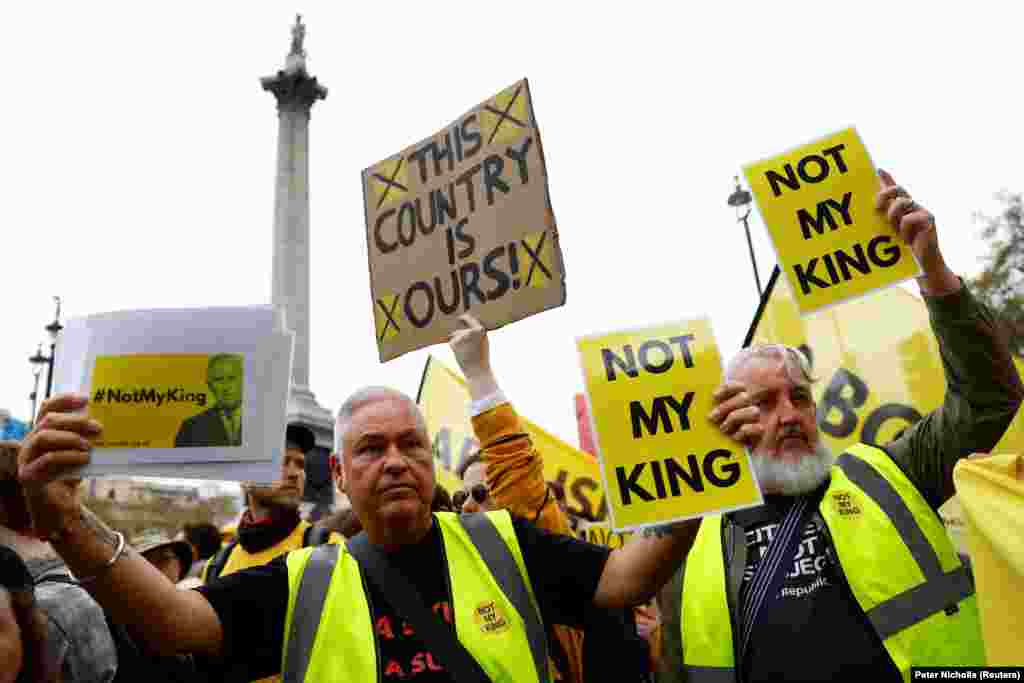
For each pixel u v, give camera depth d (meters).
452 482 5.68
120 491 28.14
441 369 6.04
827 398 4.73
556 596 2.08
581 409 6.98
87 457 1.65
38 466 1.59
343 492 2.18
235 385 1.79
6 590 1.55
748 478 1.79
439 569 2.05
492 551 2.09
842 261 2.36
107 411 1.73
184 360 1.79
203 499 31.61
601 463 1.86
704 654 2.35
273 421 1.79
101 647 2.19
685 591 2.49
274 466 1.76
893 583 2.20
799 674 2.15
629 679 2.27
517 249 2.78
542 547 2.11
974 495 2.07
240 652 1.92
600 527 5.50
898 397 4.52
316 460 19.38
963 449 2.30
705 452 1.83
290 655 1.94
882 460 2.49
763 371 2.53
